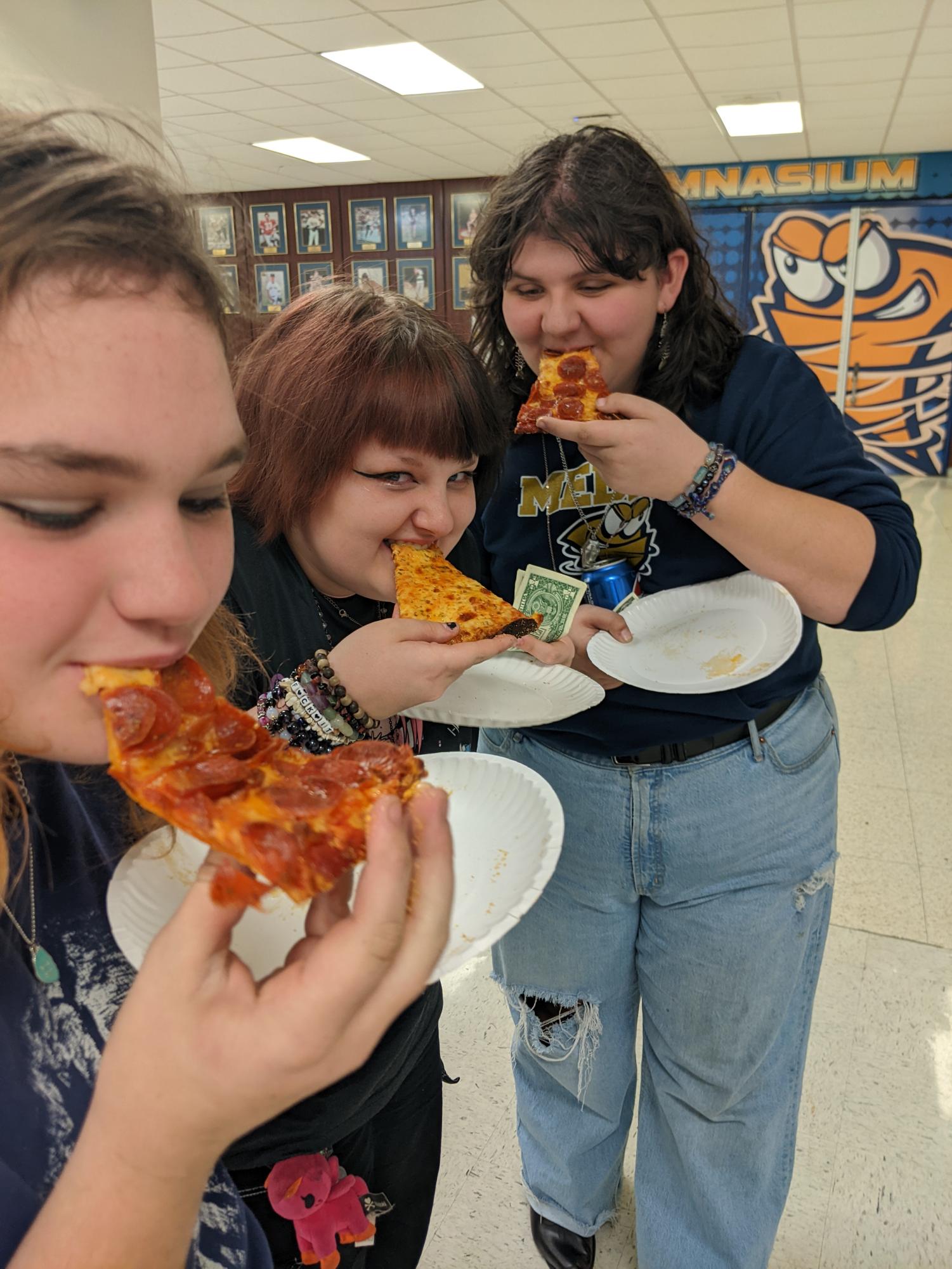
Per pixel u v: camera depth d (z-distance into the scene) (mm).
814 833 1373
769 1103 1451
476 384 1034
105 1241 444
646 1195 1604
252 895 460
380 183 11086
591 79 6430
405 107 7195
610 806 1380
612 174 1166
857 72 6312
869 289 9625
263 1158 941
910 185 9266
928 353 9609
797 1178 1817
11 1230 469
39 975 559
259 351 1052
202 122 7621
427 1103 1208
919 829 2965
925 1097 1986
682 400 1340
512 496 1450
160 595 438
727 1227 1497
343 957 435
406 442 985
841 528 1202
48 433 397
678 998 1441
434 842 488
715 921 1371
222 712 539
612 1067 1602
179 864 687
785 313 9969
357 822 494
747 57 5945
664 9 5074
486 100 6980
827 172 9445
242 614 990
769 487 1192
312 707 931
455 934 714
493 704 1167
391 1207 1155
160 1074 441
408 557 1083
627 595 1396
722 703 1295
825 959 2389
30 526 417
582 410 1184
